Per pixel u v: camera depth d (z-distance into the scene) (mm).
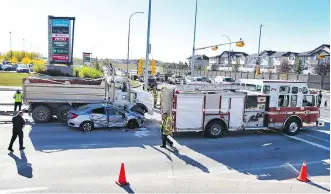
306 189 8773
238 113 14742
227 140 14312
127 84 18047
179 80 49844
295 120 15930
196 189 8398
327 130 17781
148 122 18031
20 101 18047
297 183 9242
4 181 8336
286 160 11570
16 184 8172
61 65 34156
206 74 84688
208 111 14242
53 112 16562
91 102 16766
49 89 16031
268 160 11469
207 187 8586
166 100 15047
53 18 31062
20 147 11273
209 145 13250
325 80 51812
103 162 10266
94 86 16656
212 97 14211
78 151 11398
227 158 11484
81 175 9008
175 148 12469
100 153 11281
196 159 11164
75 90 16406
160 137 14289
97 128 15531
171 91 14320
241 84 16734
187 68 101938
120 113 15438
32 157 10422
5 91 28641
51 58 31641
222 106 14414
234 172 9992
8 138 12656
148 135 14594
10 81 37250
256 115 15156
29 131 14242
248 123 15094
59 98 16266
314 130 17625
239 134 15719
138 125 16047
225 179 9305
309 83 54375
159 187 8406
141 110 18078
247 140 14477
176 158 11164
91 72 36438
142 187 8352
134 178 8992
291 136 15766
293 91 15648
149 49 24938
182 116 13930
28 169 9289
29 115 17516
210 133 14461
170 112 14367
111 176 9039
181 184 8719
